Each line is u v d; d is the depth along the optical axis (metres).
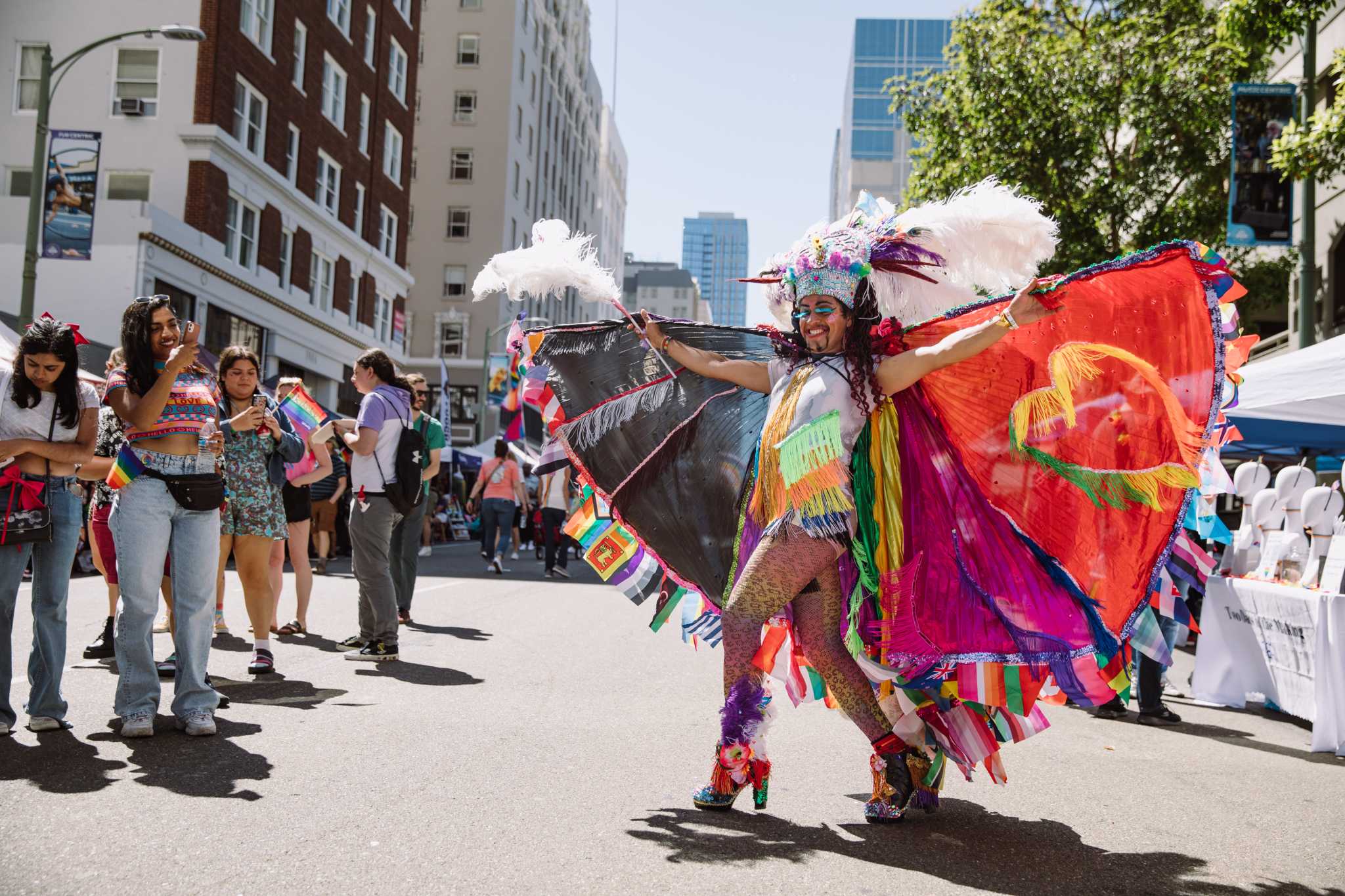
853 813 3.83
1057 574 3.80
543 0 54.72
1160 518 3.72
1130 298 3.68
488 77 49.03
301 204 28.36
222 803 3.57
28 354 4.36
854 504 3.74
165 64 23.91
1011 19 20.59
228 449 6.20
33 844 3.08
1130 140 25.50
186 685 4.68
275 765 4.12
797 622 3.87
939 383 3.93
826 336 3.77
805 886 3.01
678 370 4.45
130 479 4.55
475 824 3.45
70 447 4.44
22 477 4.38
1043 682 3.84
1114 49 20.38
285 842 3.19
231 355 6.41
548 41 56.94
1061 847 3.53
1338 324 17.70
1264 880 3.26
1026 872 3.24
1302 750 5.60
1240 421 9.75
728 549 4.32
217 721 4.91
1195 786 4.58
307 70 28.59
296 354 28.83
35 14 24.11
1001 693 3.79
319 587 11.72
